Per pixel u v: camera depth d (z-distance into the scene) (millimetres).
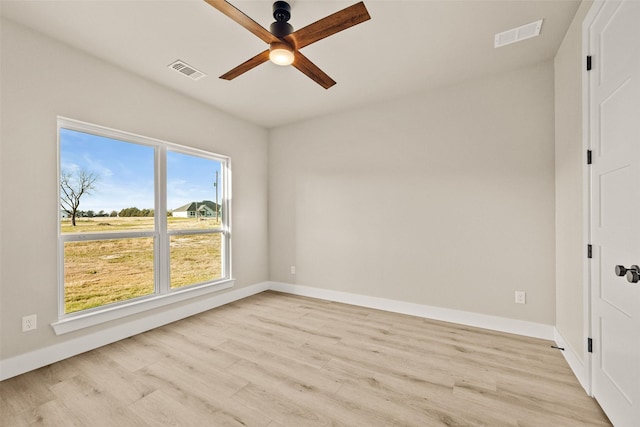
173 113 3029
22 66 2023
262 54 1897
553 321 2488
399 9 1877
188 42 2234
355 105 3465
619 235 1380
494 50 2344
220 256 3670
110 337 2480
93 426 1494
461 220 2896
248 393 1773
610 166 1461
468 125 2859
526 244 2596
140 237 2809
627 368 1326
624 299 1348
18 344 1997
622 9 1332
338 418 1556
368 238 3459
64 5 1829
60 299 2262
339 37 2178
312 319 3037
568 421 1515
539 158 2537
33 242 2078
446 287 2975
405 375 1965
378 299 3385
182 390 1801
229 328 2801
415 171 3152
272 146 4266
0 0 1782
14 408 1631
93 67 2406
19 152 2014
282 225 4172
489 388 1810
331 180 3738
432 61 2510
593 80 1638
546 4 1824
